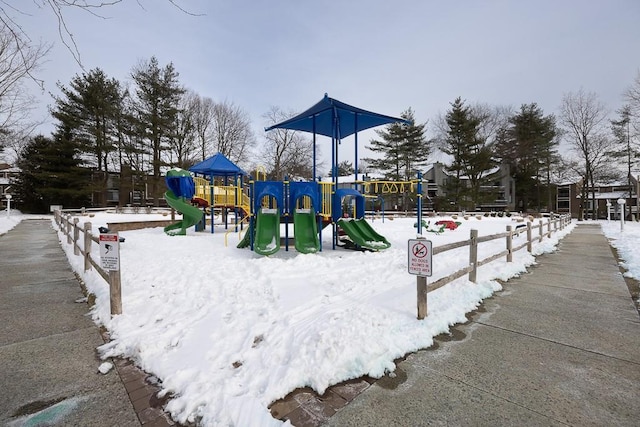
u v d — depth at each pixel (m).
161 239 11.24
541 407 2.36
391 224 20.00
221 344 3.32
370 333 3.40
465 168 37.88
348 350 3.03
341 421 2.24
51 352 3.28
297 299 4.58
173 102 35.31
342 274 5.95
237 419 2.22
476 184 38.31
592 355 3.13
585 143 36.50
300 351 3.01
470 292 4.91
